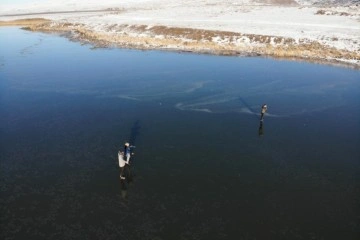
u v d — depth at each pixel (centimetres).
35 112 2922
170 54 4938
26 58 4891
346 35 5269
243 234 1503
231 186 1841
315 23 6184
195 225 1560
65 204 1714
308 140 2358
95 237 1500
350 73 3944
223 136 2420
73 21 8088
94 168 2033
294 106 2984
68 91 3444
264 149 2233
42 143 2358
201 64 4388
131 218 1611
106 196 1773
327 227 1539
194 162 2080
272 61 4503
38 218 1617
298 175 1944
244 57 4719
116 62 4562
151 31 6228
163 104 3045
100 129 2561
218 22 6606
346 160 2098
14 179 1936
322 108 2938
